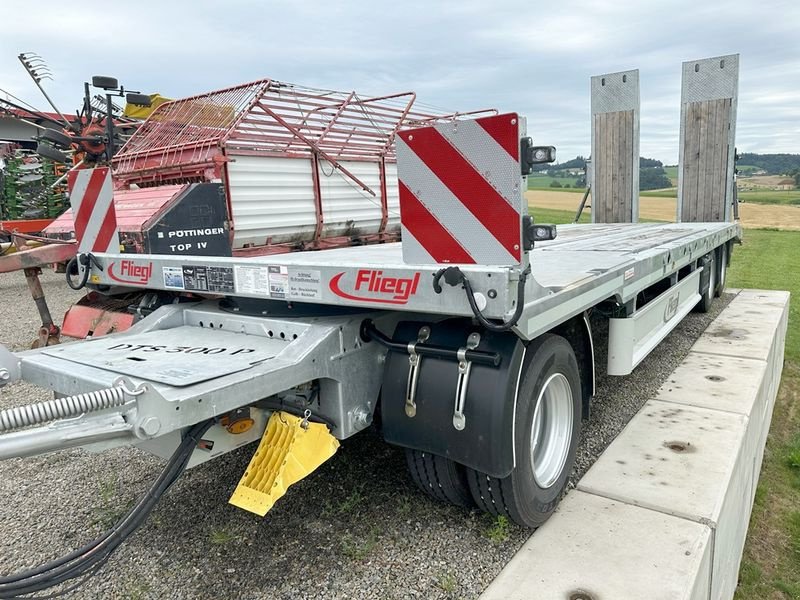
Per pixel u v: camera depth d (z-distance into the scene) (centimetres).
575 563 227
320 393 249
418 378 240
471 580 228
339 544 254
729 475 292
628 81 893
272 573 236
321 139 669
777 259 1590
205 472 331
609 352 351
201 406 186
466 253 205
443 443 235
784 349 733
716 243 657
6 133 1712
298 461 219
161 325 297
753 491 396
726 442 330
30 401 461
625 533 246
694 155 883
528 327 211
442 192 206
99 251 340
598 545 238
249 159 586
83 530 278
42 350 252
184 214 511
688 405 390
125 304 371
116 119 945
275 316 274
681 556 229
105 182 327
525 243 198
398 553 246
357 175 718
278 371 213
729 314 688
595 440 354
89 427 162
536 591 211
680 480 288
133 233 485
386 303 223
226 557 248
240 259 277
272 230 614
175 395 184
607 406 406
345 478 312
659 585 212
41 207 1149
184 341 267
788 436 513
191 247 521
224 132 581
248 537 262
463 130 198
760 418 430
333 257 298
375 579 230
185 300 326
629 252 400
